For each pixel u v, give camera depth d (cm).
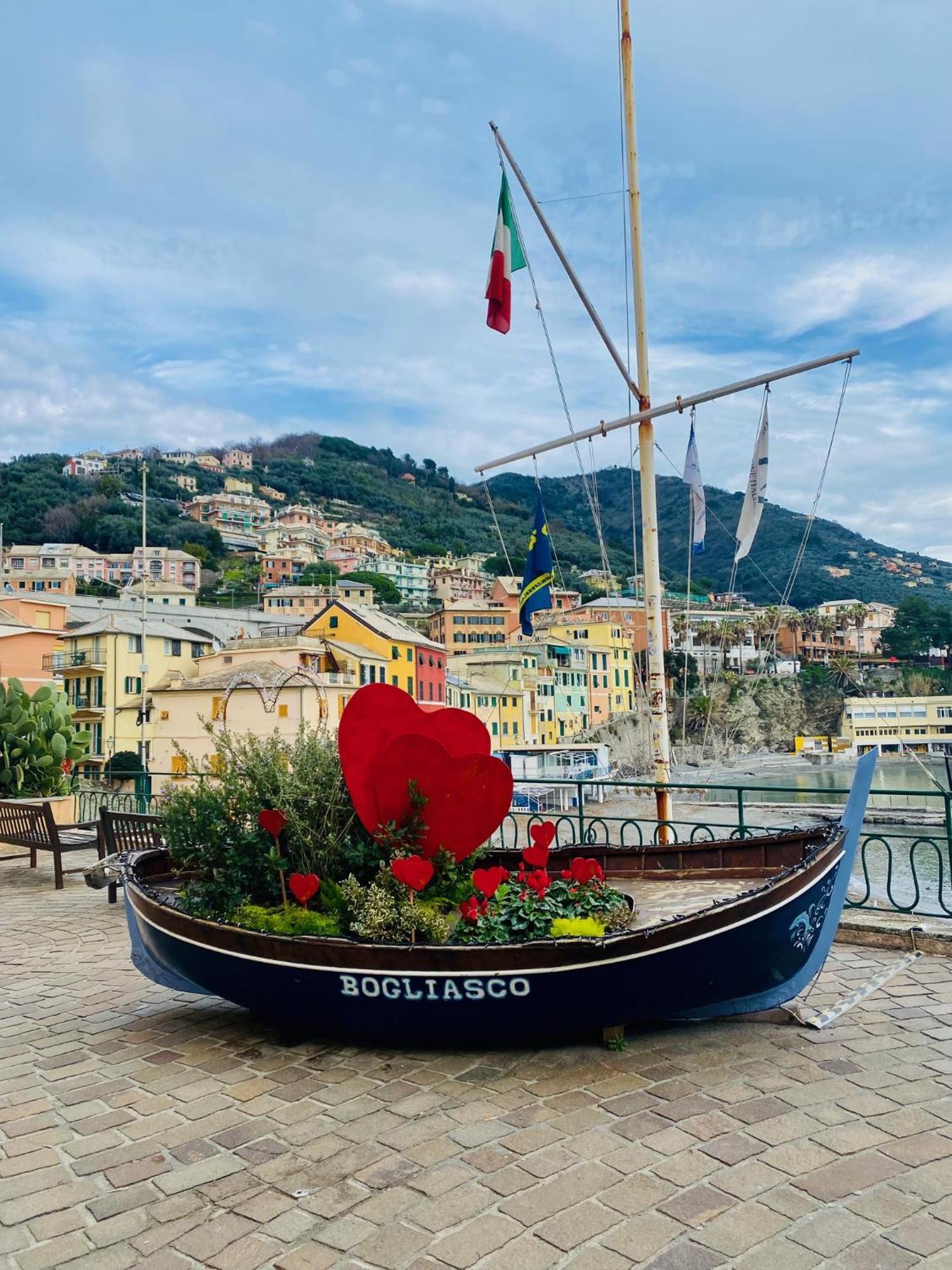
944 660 13300
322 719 636
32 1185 344
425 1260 289
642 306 1094
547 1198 324
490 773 526
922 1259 285
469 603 9675
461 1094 417
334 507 19850
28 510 13662
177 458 19662
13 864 1201
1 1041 518
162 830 542
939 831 3566
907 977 592
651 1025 505
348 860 523
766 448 1009
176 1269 289
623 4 1081
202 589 12912
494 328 1101
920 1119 382
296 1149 368
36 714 1471
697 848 642
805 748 9444
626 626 8800
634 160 1096
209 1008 571
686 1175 338
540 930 478
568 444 1123
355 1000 448
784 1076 430
